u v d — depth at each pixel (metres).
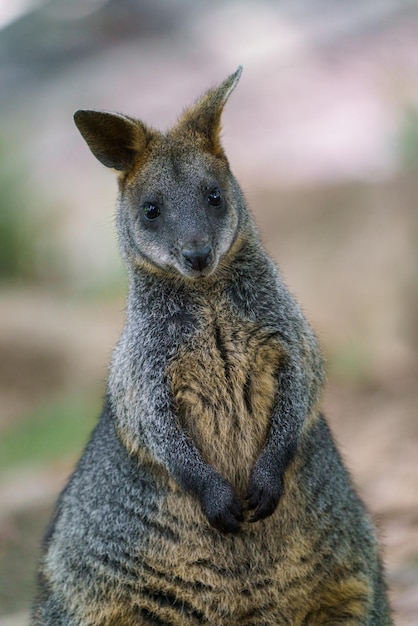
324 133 28.61
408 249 19.28
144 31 34.91
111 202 31.00
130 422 8.57
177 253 8.46
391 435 15.12
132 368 8.57
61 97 33.53
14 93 34.19
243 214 8.88
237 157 29.08
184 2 35.28
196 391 8.45
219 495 8.20
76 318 26.05
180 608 8.58
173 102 30.34
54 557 9.05
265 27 33.53
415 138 20.11
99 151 9.05
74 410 20.72
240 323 8.46
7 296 28.59
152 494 8.52
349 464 14.09
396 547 11.59
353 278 21.33
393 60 26.17
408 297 18.84
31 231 31.33
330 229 24.22
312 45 31.70
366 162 25.80
